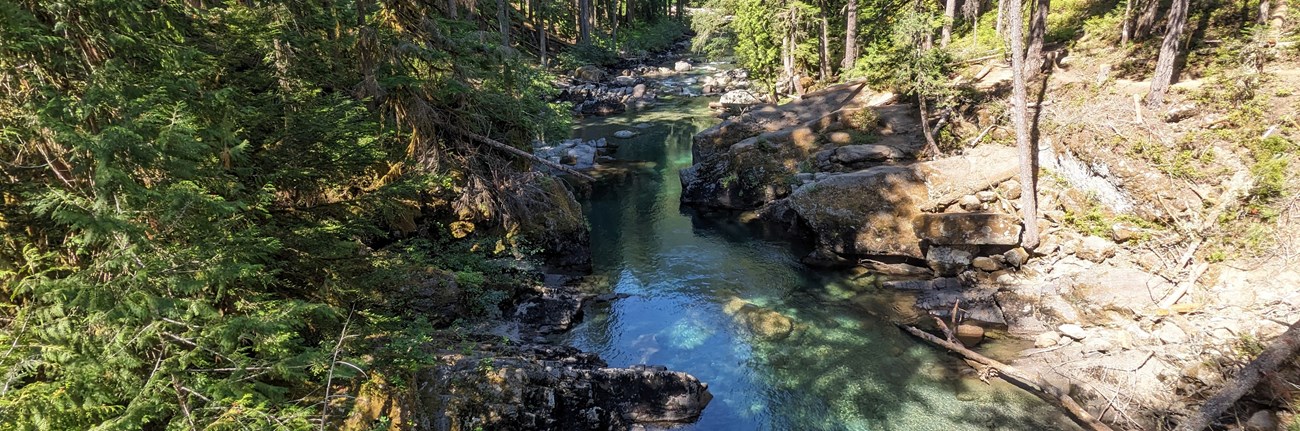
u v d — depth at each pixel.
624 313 18.16
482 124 18.50
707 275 21.02
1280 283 13.77
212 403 6.50
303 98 11.59
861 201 21.45
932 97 23.77
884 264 20.69
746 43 41.84
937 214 19.55
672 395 13.44
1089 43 24.19
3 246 7.15
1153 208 16.86
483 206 18.33
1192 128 16.98
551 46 62.69
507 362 11.92
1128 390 13.04
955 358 15.39
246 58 11.66
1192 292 14.94
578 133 41.19
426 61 15.72
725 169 28.05
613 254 23.02
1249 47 17.73
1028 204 17.94
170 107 7.33
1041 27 22.17
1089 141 18.67
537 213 20.12
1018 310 16.56
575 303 17.89
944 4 36.47
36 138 6.63
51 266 7.25
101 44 7.01
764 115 30.67
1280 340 11.46
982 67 25.78
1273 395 11.20
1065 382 13.76
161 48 7.57
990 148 21.53
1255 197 15.15
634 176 32.59
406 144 16.75
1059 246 18.06
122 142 5.89
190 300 6.62
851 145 25.30
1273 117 15.77
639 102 49.75
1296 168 14.81
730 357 15.81
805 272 21.16
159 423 7.20
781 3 36.78
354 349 9.95
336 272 11.28
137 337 6.28
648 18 86.12
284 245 9.95
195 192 6.61
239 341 7.63
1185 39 21.02
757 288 19.95
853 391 14.31
